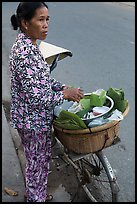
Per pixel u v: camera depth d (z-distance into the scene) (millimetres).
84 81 5867
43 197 3150
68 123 2639
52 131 2992
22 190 3527
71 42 7547
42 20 2555
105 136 2703
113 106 2797
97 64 6500
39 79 2559
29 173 3023
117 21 8867
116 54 6957
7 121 4660
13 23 2674
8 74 5973
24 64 2531
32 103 2619
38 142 2855
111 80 5914
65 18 9117
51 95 2613
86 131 2602
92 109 2766
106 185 3512
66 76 6004
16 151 4078
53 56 3145
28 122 2742
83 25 8602
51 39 7688
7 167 3814
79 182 3291
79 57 6777
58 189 3547
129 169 3908
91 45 7387
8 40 7535
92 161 3201
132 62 6617
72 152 3006
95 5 10289
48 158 3004
